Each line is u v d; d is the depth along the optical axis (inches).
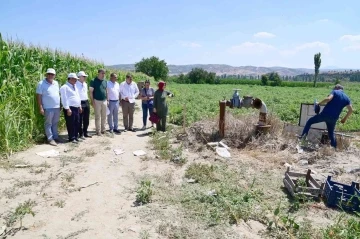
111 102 353.1
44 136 305.0
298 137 302.2
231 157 263.0
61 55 451.5
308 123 297.1
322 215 166.1
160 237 144.2
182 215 164.6
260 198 184.5
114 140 323.6
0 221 154.5
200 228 152.1
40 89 283.7
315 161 256.7
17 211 160.1
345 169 236.5
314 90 1736.0
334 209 172.4
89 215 164.1
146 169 236.2
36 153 261.4
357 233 137.5
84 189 196.5
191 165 237.0
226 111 353.4
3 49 308.3
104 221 158.2
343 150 285.7
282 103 812.0
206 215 163.9
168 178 216.7
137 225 154.6
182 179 216.4
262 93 1300.4
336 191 173.0
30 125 289.0
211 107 588.4
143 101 386.0
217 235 146.0
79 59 512.4
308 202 178.4
